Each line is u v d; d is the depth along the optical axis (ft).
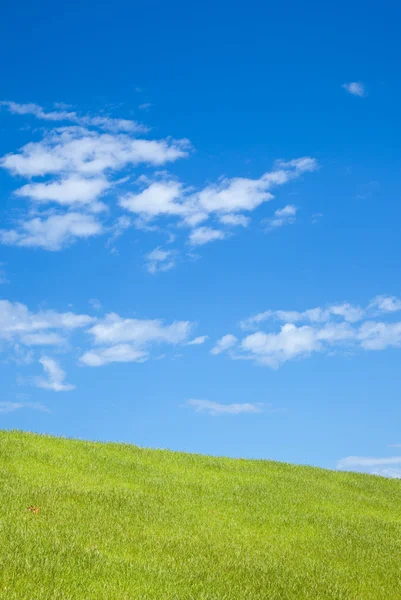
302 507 70.54
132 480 70.90
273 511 66.39
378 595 42.01
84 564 37.01
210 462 87.45
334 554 52.60
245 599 35.88
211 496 68.28
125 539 45.75
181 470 80.38
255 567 43.70
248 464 92.02
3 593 30.48
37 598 30.19
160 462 83.30
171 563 41.39
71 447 81.46
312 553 52.37
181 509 60.64
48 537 41.78
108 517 51.93
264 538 55.62
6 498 52.65
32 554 36.88
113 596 32.73
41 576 33.47
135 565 39.32
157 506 59.21
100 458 78.18
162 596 34.09
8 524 44.04
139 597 33.04
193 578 38.63
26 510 49.93
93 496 58.18
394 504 79.36
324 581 42.80
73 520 48.62
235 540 52.75
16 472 65.72
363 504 77.10
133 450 87.10
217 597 35.22
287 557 49.47
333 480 89.66
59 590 31.89
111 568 37.52
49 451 76.89
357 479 93.35
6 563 34.27
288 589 39.40
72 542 41.52
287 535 58.18
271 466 92.68
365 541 58.13
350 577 45.55
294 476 87.30
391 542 59.00
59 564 35.81
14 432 84.07
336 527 63.05
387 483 93.40
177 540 48.24
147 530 50.37
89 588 33.24
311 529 61.36
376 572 48.21
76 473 69.82
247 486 76.07
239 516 62.28
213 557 44.96
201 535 52.11
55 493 57.21
